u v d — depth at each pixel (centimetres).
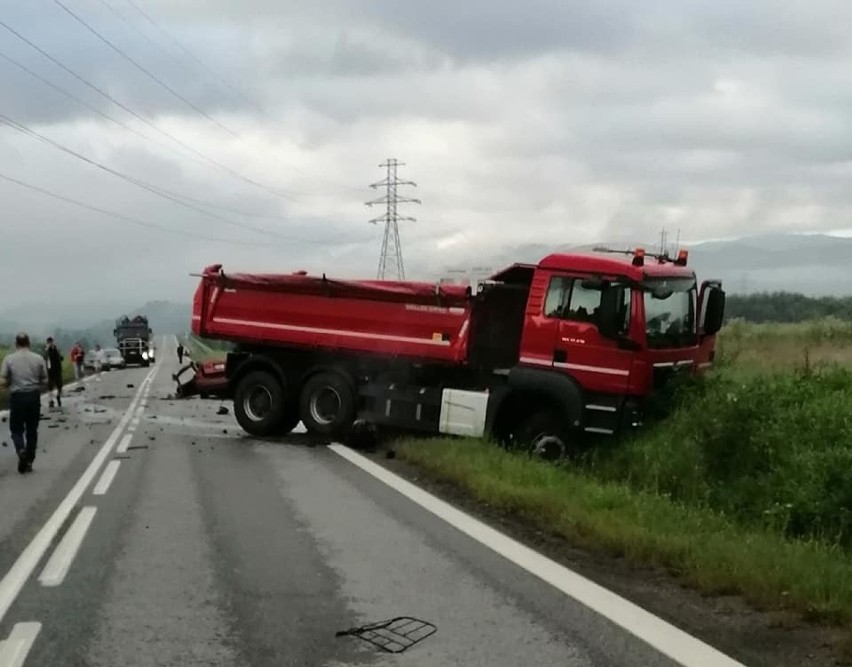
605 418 1336
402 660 559
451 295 1537
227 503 1098
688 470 1153
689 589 713
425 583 734
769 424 1137
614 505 988
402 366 1616
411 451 1430
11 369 1379
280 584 736
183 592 716
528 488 1074
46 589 725
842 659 550
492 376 1523
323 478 1280
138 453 1600
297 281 1692
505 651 573
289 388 1753
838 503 938
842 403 1162
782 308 4625
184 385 1895
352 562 805
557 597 690
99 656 570
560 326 1366
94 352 6316
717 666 540
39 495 1180
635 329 1322
